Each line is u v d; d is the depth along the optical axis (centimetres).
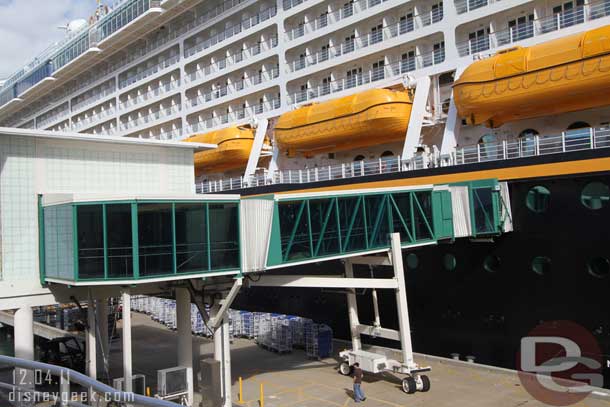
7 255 1262
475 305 1641
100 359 1680
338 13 2425
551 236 1491
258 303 2447
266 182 2506
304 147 2302
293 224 1305
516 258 1559
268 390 1447
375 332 1523
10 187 1298
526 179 1522
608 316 1384
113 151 1513
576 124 1717
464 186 1593
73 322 2312
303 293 2202
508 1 1816
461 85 1741
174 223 1148
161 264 1130
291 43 2606
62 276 1198
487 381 1460
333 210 1366
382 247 1435
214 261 1194
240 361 1786
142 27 3569
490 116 1723
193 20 3381
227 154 2733
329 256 1342
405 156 1908
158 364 1805
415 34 2084
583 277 1431
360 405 1298
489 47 1897
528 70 1588
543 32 1783
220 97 3036
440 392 1377
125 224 1120
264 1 2834
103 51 3959
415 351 1781
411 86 2061
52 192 1373
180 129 3422
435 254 1727
